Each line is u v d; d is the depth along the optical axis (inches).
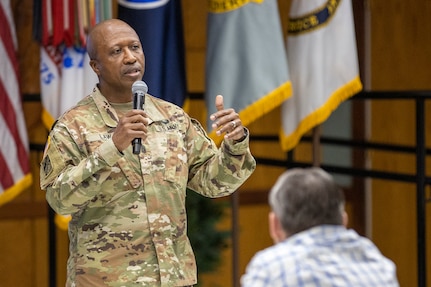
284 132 431.5
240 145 273.3
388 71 577.9
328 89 422.3
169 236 273.9
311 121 419.2
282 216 212.2
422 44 567.5
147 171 272.4
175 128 282.2
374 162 585.3
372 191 588.4
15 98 417.7
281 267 203.6
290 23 430.6
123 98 281.3
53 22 400.2
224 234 473.4
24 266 530.9
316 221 210.1
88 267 270.7
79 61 404.2
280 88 409.7
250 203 576.4
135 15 403.9
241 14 413.4
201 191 287.0
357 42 573.9
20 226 529.3
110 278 268.7
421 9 565.3
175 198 275.7
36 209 531.5
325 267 203.5
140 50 282.0
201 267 466.0
